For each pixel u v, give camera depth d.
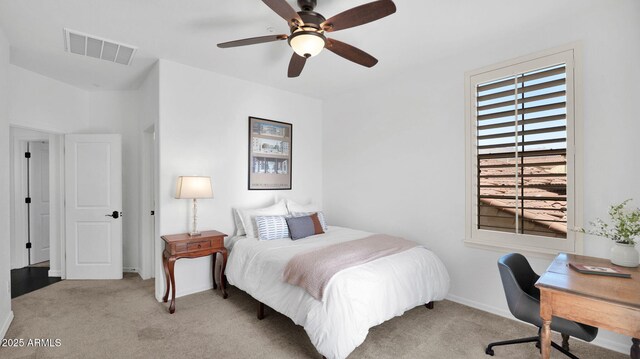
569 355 1.99
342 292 2.01
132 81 3.79
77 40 2.70
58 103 3.74
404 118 3.57
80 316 2.73
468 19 2.41
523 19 2.41
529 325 2.57
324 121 4.67
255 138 3.90
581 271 1.70
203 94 3.43
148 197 3.88
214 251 3.11
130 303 3.03
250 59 3.16
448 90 3.15
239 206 3.74
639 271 1.71
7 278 2.53
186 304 3.01
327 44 2.07
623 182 2.17
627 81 2.15
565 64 2.41
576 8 2.26
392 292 2.28
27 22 2.38
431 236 3.29
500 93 2.79
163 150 3.14
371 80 3.79
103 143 3.88
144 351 2.18
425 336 2.40
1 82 2.42
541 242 2.52
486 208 2.88
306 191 4.49
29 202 4.45
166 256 2.98
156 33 2.59
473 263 2.95
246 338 2.37
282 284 2.41
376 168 3.90
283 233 3.30
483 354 2.16
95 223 3.84
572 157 2.38
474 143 2.94
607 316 1.34
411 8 2.24
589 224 2.30
